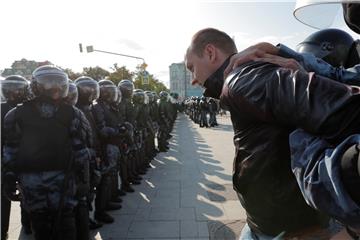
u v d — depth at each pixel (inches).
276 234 49.7
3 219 165.9
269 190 47.0
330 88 34.5
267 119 39.4
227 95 42.9
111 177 207.6
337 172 31.9
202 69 55.5
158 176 319.0
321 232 47.8
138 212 215.6
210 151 470.9
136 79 1555.1
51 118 122.1
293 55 48.8
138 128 326.3
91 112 198.8
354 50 61.5
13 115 123.9
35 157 118.7
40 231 123.3
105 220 196.1
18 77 179.2
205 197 243.8
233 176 52.0
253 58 44.0
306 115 34.5
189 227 186.9
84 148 129.8
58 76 123.5
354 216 31.2
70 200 124.7
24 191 121.0
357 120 33.4
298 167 36.1
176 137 654.5
